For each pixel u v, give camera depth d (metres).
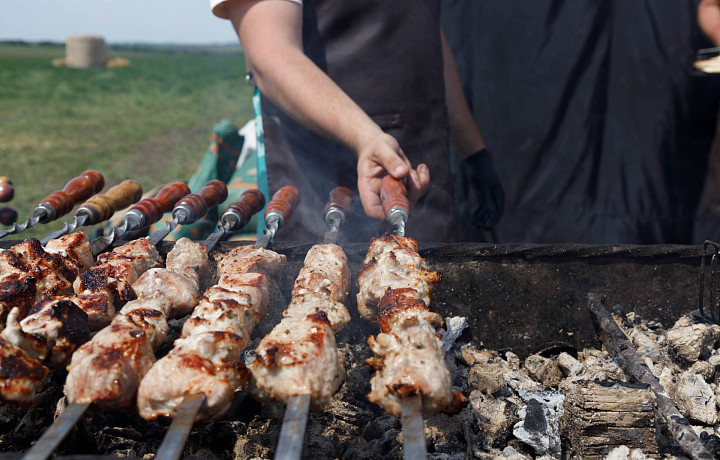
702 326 1.50
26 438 1.26
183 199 1.83
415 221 2.45
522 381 1.47
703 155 3.19
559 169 3.41
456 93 2.75
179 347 1.05
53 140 10.80
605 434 1.18
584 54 3.16
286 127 2.37
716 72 2.70
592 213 3.45
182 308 1.35
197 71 26.92
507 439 1.29
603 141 3.35
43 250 1.39
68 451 1.21
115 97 17.70
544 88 3.27
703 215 3.27
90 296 1.27
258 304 1.34
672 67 3.04
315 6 2.26
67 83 20.12
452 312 1.74
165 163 8.92
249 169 3.29
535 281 1.71
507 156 3.47
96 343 1.02
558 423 1.30
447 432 1.27
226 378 1.00
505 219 3.59
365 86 2.30
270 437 1.25
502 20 3.20
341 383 1.09
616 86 3.21
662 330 1.65
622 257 1.67
